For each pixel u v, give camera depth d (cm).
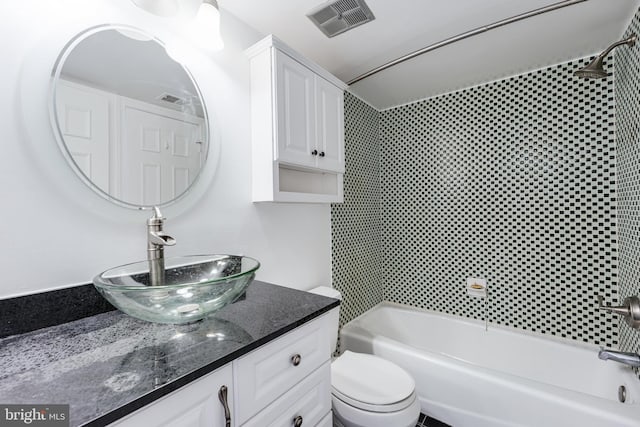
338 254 202
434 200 230
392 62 171
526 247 192
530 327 191
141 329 76
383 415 111
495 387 133
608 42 157
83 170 84
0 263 71
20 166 74
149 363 58
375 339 176
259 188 133
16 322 72
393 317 233
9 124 73
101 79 89
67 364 58
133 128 96
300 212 169
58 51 80
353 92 221
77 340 69
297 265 166
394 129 250
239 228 131
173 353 62
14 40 74
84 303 83
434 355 155
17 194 74
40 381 52
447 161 223
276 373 75
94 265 87
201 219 116
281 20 138
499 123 201
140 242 98
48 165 78
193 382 56
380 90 218
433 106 229
